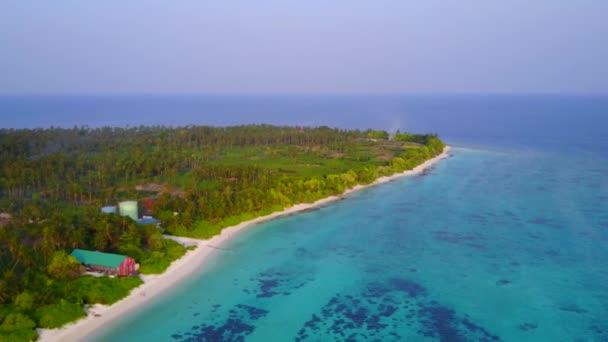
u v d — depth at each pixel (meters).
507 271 95.75
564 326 75.06
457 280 91.69
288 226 123.94
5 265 85.06
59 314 70.62
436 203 147.75
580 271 95.50
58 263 80.81
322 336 72.00
